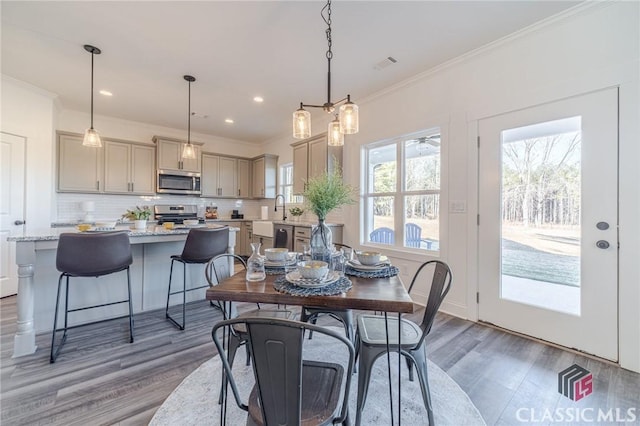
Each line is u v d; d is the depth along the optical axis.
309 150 4.43
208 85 3.39
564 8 2.07
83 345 2.17
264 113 4.41
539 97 2.26
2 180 3.23
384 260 1.79
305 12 2.13
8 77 3.18
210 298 1.26
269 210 6.11
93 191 4.37
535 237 2.31
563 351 2.09
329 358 2.00
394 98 3.39
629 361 1.86
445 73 2.89
